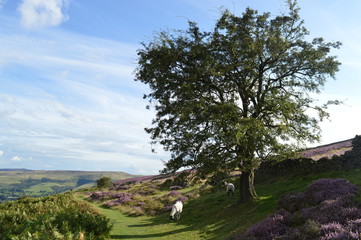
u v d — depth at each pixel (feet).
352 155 76.43
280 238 32.01
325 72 73.36
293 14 72.18
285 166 96.43
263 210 58.18
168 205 100.32
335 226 28.71
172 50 70.18
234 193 95.91
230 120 64.49
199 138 64.75
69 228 40.98
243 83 74.59
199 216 74.74
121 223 79.82
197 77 70.38
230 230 51.49
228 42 70.33
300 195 49.75
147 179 219.41
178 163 67.46
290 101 71.67
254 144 62.08
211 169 64.69
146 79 74.84
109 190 181.47
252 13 70.38
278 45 69.31
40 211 71.82
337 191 44.65
